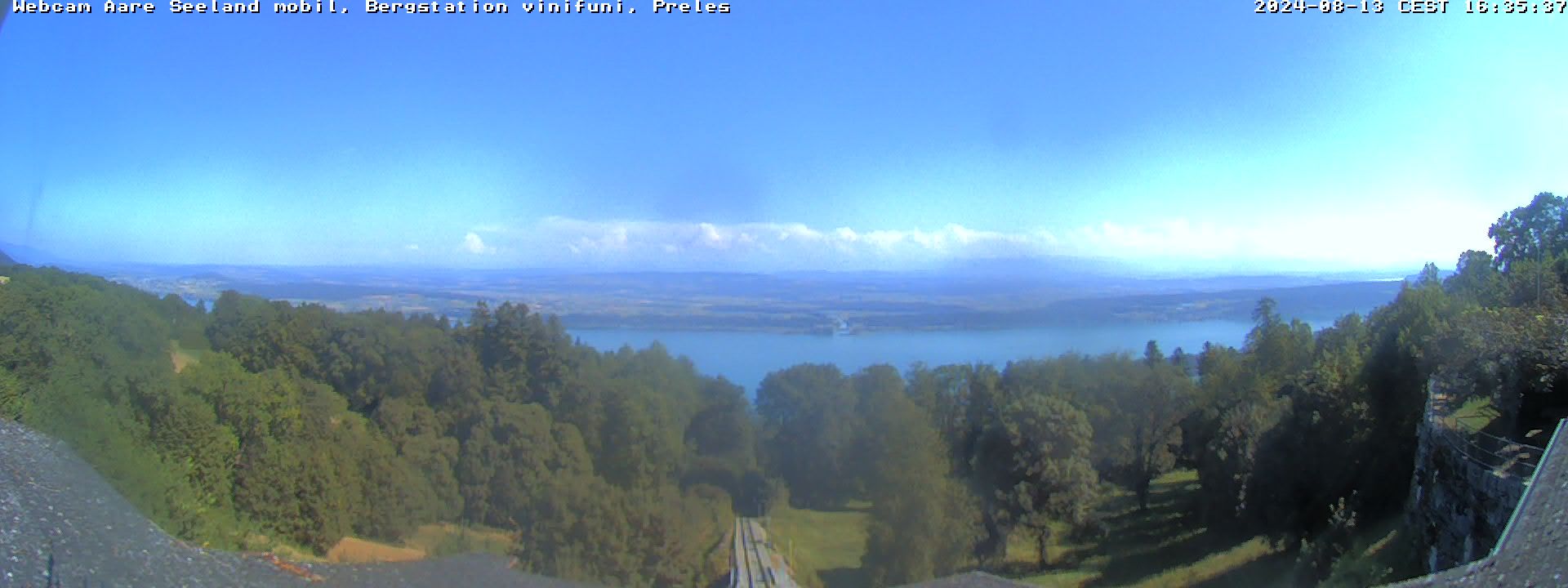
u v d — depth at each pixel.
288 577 5.49
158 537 5.93
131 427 6.36
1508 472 7.12
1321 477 6.73
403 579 5.42
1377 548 6.61
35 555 5.79
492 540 5.71
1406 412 7.19
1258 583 6.03
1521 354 8.04
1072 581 5.71
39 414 6.79
